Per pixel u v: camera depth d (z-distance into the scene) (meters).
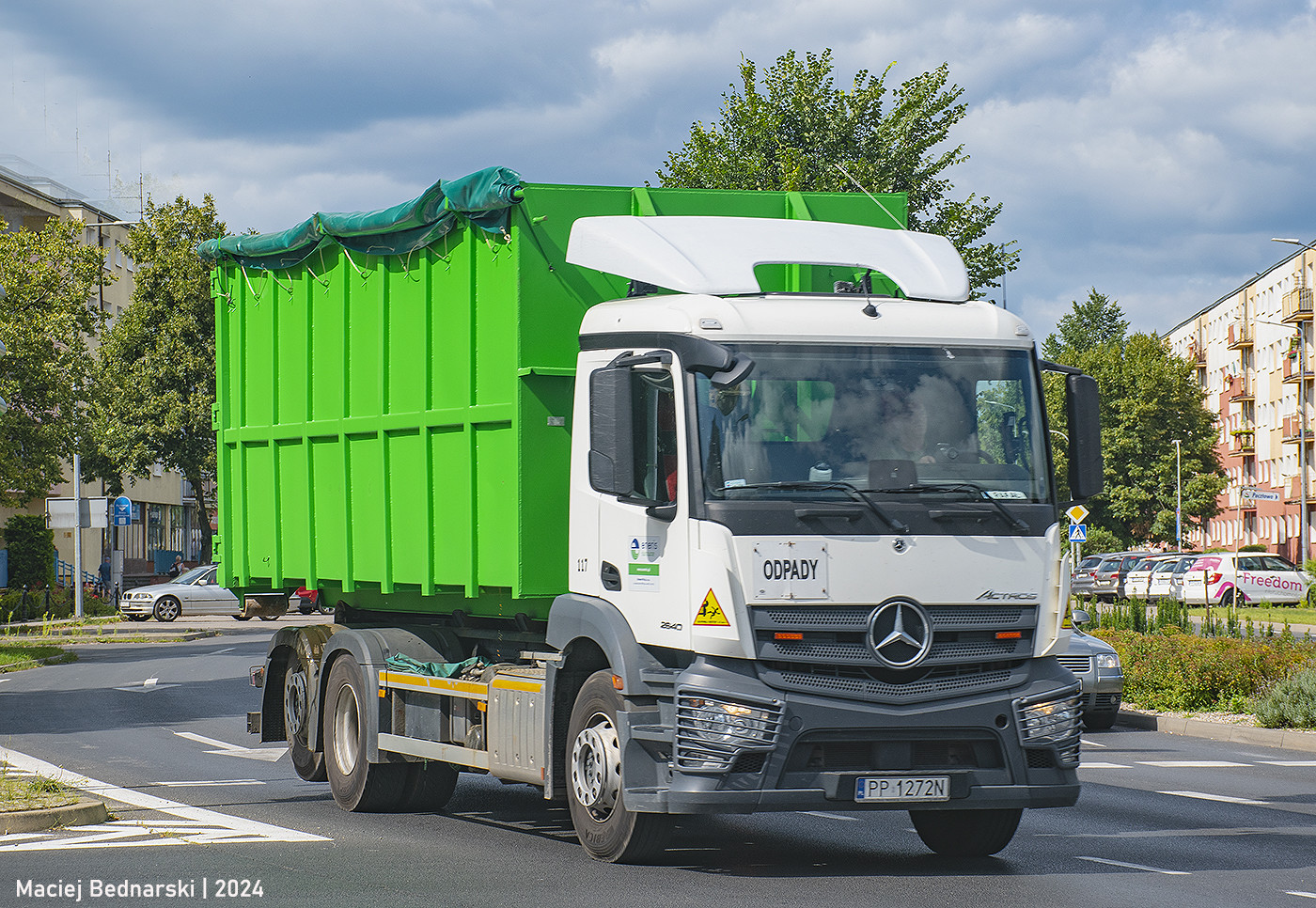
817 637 8.30
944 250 9.86
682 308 8.67
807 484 8.40
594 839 9.08
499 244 9.98
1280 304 94.19
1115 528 86.69
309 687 12.60
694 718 8.25
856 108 31.05
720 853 9.71
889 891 8.30
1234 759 15.67
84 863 9.02
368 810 11.65
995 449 8.73
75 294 40.19
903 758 8.39
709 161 30.52
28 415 39.06
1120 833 10.78
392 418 11.38
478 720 10.43
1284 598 52.03
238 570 14.00
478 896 8.02
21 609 46.97
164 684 25.67
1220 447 109.06
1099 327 136.88
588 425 9.41
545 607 9.92
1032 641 8.65
